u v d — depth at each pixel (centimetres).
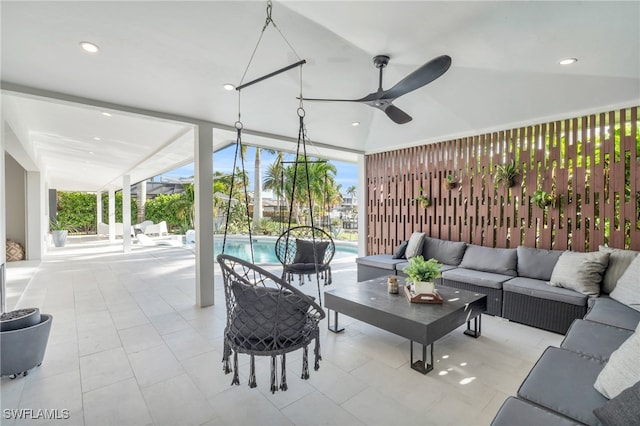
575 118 369
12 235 727
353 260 739
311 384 221
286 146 607
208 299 393
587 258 309
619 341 195
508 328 320
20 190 732
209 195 403
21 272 577
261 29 203
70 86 292
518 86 296
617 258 298
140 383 222
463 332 310
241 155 301
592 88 298
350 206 1348
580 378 154
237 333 179
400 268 455
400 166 565
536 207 399
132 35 209
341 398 205
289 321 177
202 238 393
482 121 410
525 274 370
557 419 127
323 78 282
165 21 193
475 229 457
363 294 308
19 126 413
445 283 400
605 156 348
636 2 170
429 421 184
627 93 309
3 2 172
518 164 415
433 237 511
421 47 227
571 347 191
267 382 223
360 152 617
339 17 190
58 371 236
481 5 177
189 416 188
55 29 200
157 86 294
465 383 222
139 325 328
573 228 370
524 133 412
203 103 340
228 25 199
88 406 196
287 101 338
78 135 529
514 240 418
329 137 507
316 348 192
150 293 450
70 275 566
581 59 241
